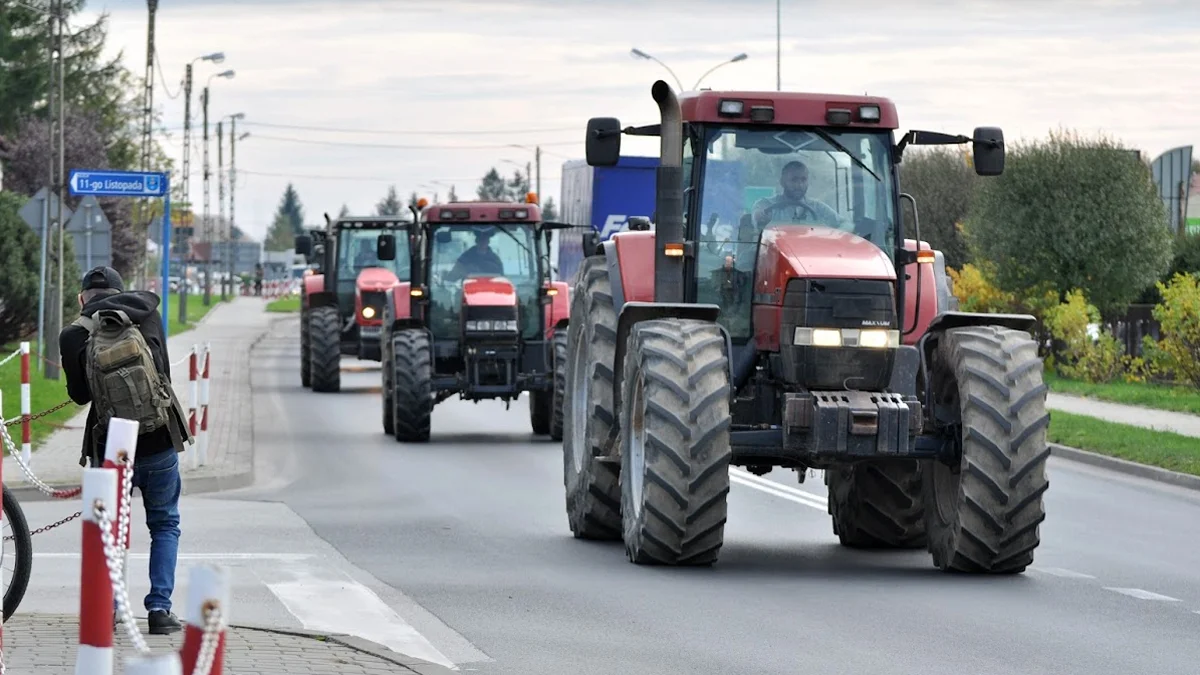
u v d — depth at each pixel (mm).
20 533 25984
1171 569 36000
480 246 69812
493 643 26375
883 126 36625
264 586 31969
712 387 33812
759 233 36312
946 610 29781
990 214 106562
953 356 34344
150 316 26578
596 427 37906
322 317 95125
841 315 33875
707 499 33625
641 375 34438
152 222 124188
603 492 38188
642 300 38219
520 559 35906
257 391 96188
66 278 107812
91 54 194500
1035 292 106188
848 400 33625
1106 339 98375
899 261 35969
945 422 34438
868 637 27031
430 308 69312
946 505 34688
